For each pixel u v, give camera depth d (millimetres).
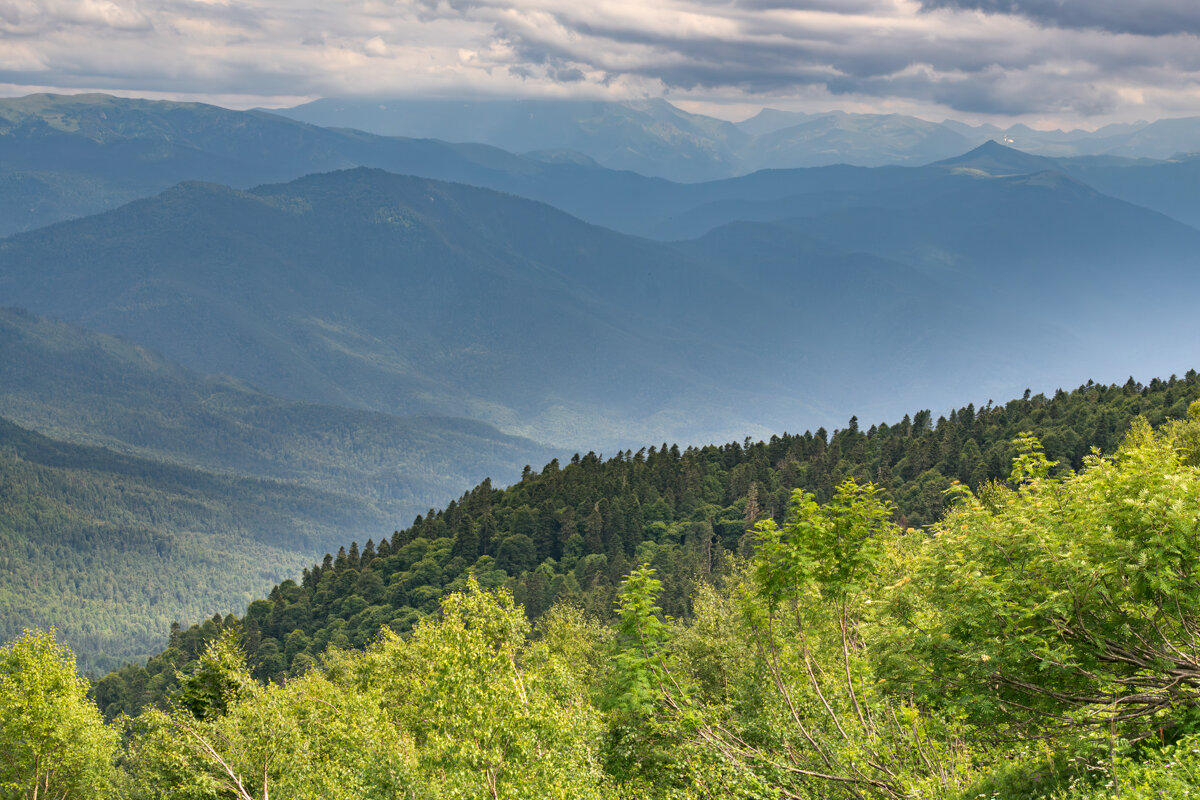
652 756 30922
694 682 34000
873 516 27281
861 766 25625
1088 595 19875
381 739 40250
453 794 27781
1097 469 21359
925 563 23578
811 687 31062
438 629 31172
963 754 24859
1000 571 21703
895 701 27906
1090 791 19281
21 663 48656
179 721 42000
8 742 48094
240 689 44719
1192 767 17750
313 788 40688
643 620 31641
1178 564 18969
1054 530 21328
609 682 31969
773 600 28062
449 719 28469
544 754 28359
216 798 40500
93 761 50531
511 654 30922
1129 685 20641
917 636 22531
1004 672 21109
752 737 30219
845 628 27812
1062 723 21250
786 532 27984
